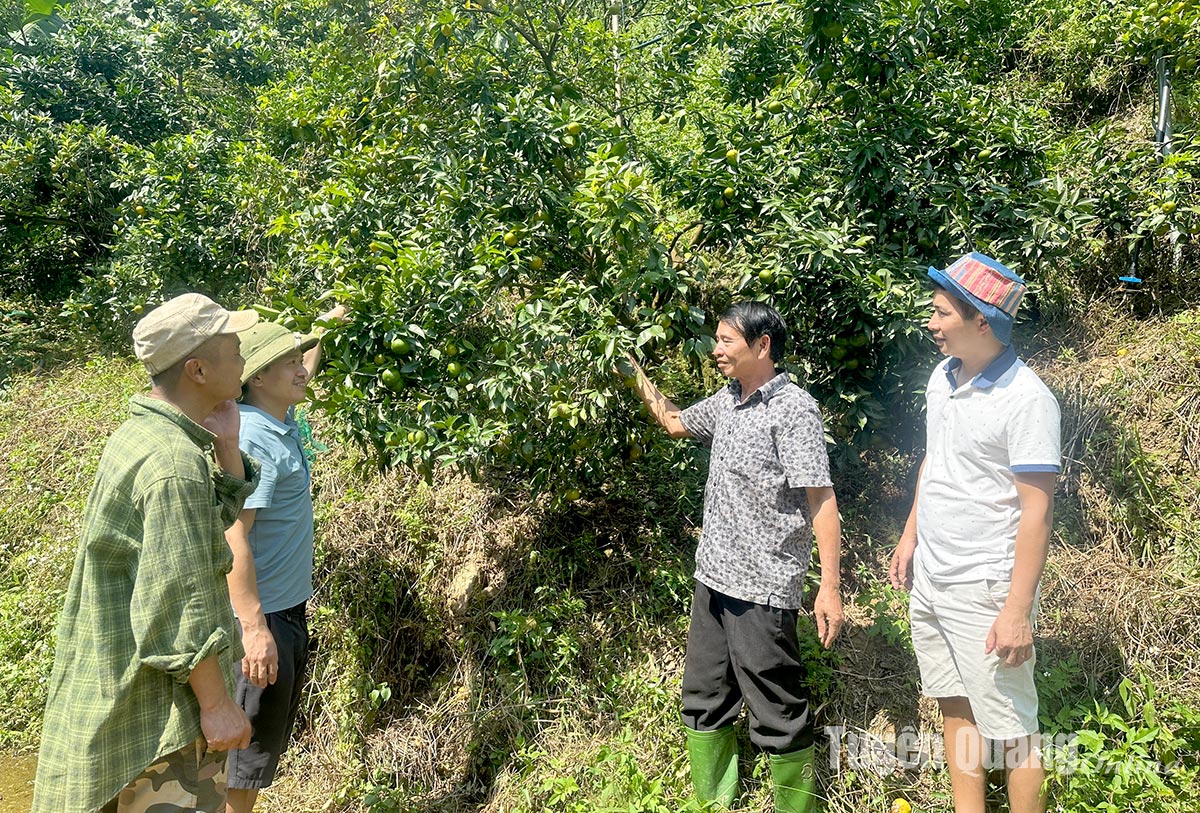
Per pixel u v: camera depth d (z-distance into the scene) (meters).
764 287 3.35
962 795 2.52
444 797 3.16
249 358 2.56
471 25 3.62
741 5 3.90
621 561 3.59
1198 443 3.35
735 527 2.59
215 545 1.97
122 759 1.88
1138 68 5.19
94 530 1.89
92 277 7.27
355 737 3.37
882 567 3.41
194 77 8.13
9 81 7.74
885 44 3.47
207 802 2.05
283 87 5.43
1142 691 2.79
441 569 3.71
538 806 2.96
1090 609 3.04
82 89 7.93
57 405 5.83
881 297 3.11
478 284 3.07
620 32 4.83
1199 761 2.54
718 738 2.73
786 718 2.59
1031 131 3.69
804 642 3.04
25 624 4.15
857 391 3.45
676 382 4.11
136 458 1.89
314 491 4.20
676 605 3.43
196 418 2.02
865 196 3.54
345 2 4.10
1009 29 5.02
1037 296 3.70
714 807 2.70
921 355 3.39
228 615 2.03
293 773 3.35
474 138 3.46
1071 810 2.45
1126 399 3.54
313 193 4.03
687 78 4.25
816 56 3.48
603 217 2.92
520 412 3.12
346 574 3.70
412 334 3.00
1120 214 3.80
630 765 2.76
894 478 3.72
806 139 3.71
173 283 6.30
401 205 3.58
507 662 3.38
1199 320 3.71
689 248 3.54
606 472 3.83
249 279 5.70
